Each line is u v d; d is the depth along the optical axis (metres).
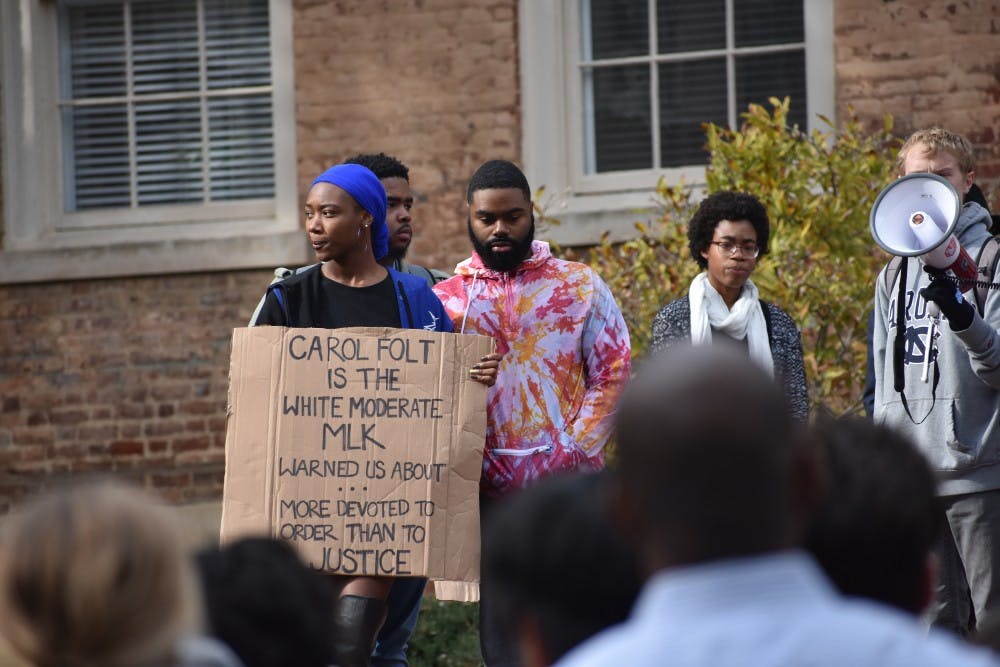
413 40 18.75
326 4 18.95
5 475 19.31
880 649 3.35
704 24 18.64
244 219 19.48
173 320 19.12
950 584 10.67
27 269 19.30
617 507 3.66
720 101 18.58
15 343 19.38
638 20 18.73
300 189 19.05
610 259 15.59
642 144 18.69
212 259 18.97
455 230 18.61
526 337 10.64
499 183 10.72
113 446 19.16
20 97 19.88
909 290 10.82
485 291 10.79
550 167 18.58
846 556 5.07
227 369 18.98
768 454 3.43
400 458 9.83
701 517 3.43
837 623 3.38
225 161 19.67
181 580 3.97
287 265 18.84
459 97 18.67
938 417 10.52
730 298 11.70
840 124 17.69
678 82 18.69
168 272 19.08
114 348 19.20
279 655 4.90
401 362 9.90
